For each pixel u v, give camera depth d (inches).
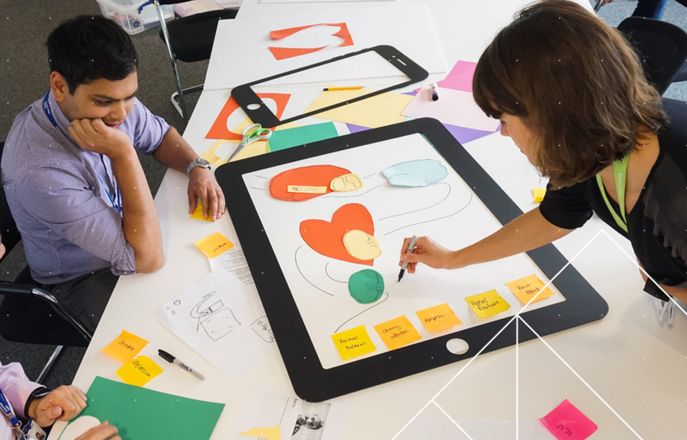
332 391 38.1
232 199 52.6
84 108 46.7
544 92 31.3
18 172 48.2
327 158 56.2
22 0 148.7
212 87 67.2
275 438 36.1
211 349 41.1
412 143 57.5
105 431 36.4
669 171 33.9
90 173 50.6
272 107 63.6
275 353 40.8
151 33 134.8
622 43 31.6
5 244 59.4
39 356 76.5
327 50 71.9
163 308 44.1
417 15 77.5
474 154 56.2
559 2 32.2
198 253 48.6
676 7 127.3
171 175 57.6
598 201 39.7
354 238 48.4
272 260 46.7
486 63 33.5
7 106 116.8
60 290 55.8
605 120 31.4
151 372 39.9
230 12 99.0
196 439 36.3
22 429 43.3
